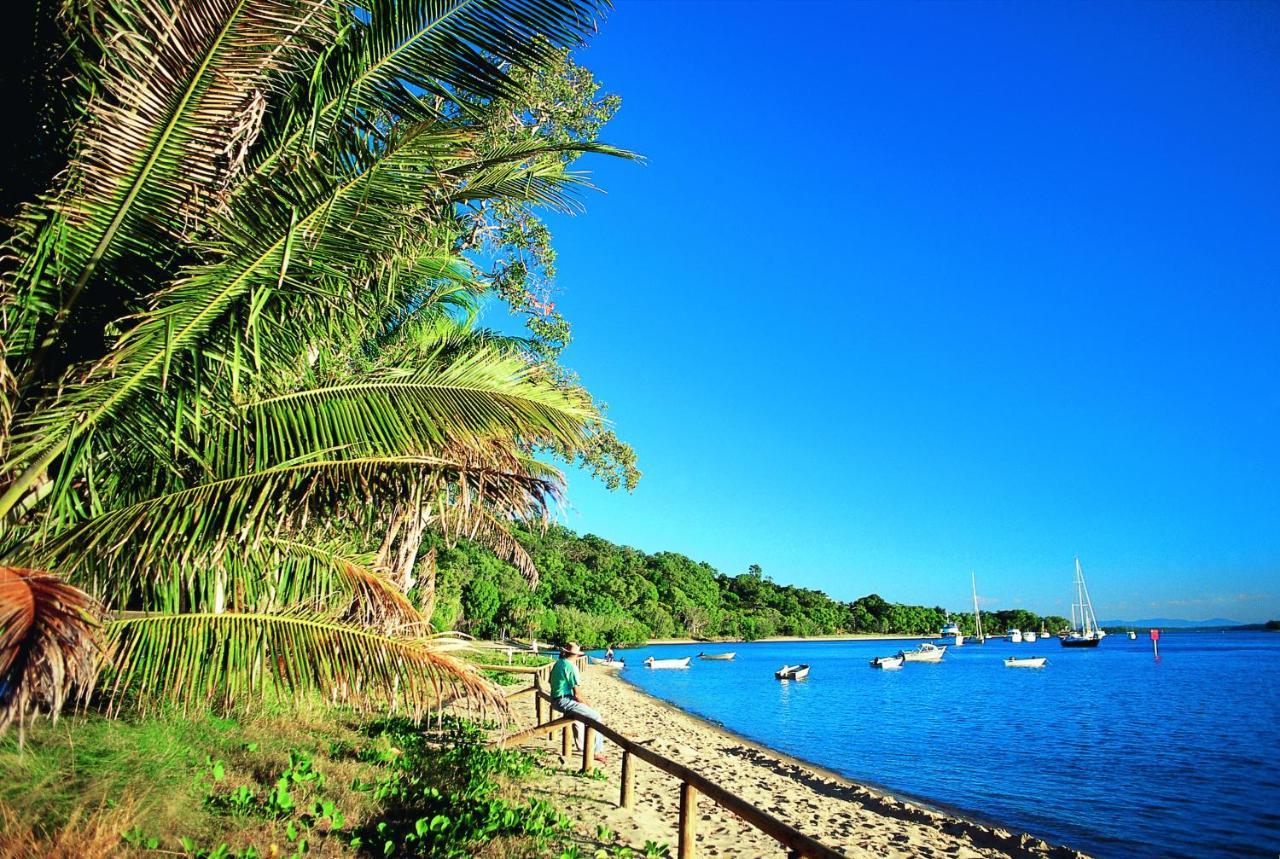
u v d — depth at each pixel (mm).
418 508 5941
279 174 5012
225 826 5957
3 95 4984
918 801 14930
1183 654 100812
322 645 5789
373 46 5332
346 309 5773
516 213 14625
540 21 5363
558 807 8539
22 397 5012
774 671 68562
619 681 50562
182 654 5395
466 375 6449
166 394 5113
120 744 6574
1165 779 17328
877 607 185625
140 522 5129
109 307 5062
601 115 14047
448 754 10172
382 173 5188
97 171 4547
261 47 4555
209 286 4891
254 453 5816
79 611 3594
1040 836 12484
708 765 15633
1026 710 33344
